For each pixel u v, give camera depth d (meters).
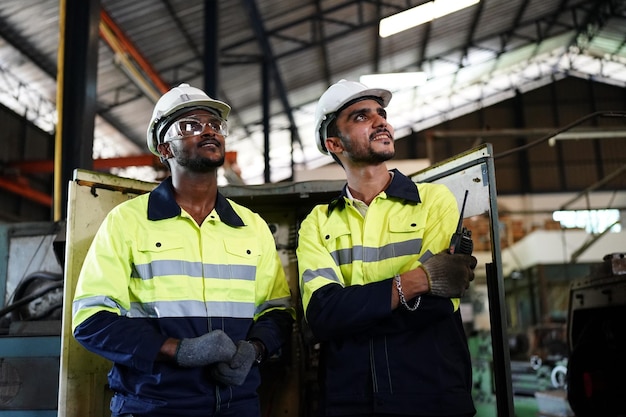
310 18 11.18
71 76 5.50
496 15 14.99
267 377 3.02
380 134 1.98
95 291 1.77
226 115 2.09
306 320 1.87
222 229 1.96
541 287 16.05
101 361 2.43
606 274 3.42
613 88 21.42
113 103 11.51
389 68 15.78
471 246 1.79
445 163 2.43
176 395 1.69
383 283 1.70
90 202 2.49
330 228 1.99
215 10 8.72
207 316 1.82
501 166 21.45
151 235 1.86
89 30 5.59
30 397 2.67
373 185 2.04
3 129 10.99
